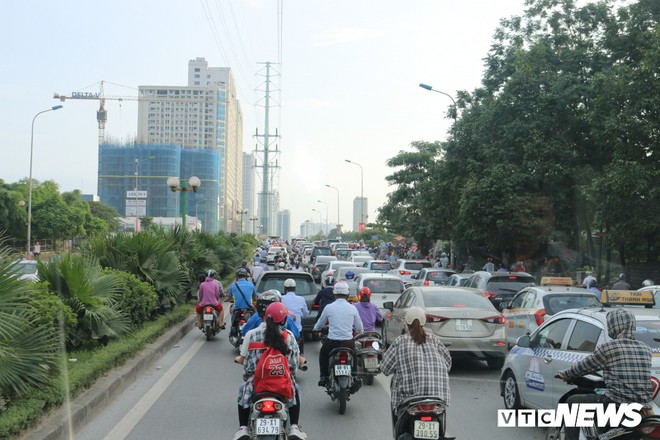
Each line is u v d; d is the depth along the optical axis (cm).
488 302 1174
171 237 2077
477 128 2839
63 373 813
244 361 637
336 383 846
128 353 1070
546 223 2548
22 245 5603
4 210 5203
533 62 2652
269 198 14638
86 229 6894
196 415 809
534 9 2853
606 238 2627
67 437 676
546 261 2716
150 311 1405
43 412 679
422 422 537
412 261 2952
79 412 723
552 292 1228
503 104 2625
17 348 674
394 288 1717
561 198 2542
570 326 714
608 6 2622
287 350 586
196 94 16750
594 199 2250
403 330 1212
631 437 525
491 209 2619
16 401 662
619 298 939
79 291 1012
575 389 655
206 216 12800
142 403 868
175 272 1617
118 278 1196
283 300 1109
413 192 4631
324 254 4669
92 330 1023
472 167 2842
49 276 1015
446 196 3225
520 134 2611
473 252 3481
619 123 2127
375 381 1071
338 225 10525
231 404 872
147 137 16575
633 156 2170
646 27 2455
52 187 6512
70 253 1096
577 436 602
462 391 988
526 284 1627
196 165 12825
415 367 568
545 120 2550
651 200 2127
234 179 19075
